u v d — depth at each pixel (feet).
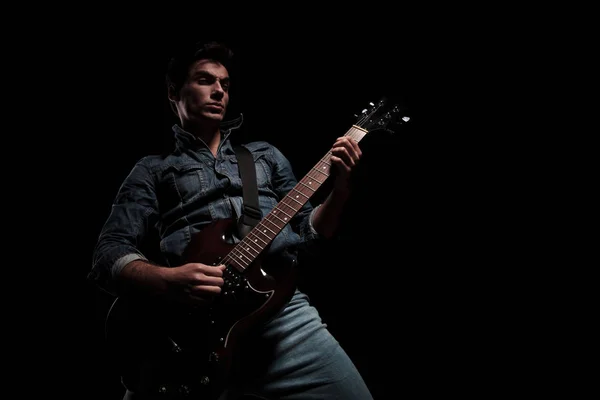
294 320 5.24
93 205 11.19
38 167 11.02
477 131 10.13
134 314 4.88
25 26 10.48
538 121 9.83
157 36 10.73
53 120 10.94
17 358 10.75
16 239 11.02
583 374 9.34
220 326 4.73
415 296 10.37
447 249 10.33
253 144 6.16
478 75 9.95
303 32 10.57
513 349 9.76
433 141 10.22
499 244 10.13
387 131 5.24
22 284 10.98
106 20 10.62
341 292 10.59
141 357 4.78
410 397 9.93
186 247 5.14
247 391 5.15
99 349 10.84
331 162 4.99
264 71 10.63
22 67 10.66
